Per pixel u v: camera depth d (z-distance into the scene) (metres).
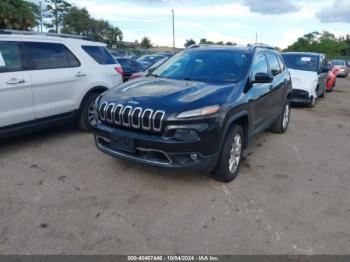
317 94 10.63
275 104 5.59
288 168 4.61
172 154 3.32
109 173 4.12
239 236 2.91
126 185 3.81
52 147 5.05
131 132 3.50
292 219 3.23
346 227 3.13
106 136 3.72
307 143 5.94
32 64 4.80
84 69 5.58
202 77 4.38
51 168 4.24
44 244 2.71
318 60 10.62
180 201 3.48
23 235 2.82
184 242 2.80
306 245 2.82
